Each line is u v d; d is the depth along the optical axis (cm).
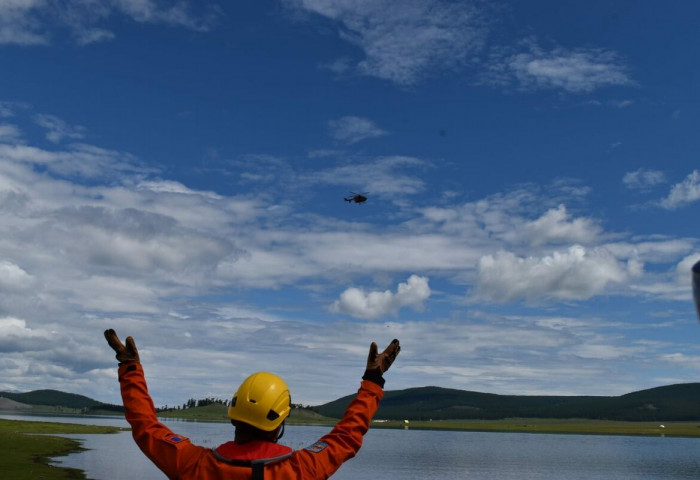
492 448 19412
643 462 13925
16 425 15875
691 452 18838
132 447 11431
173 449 449
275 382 470
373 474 9281
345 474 9162
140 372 491
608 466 12388
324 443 452
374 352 493
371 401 473
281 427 467
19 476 5859
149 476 6819
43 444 10156
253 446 445
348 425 458
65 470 6712
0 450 8294
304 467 436
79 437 13838
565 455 16162
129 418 469
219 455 438
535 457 14912
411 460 12781
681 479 9806
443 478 8938
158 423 472
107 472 6931
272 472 432
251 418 451
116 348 494
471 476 9394
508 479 9138
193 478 434
